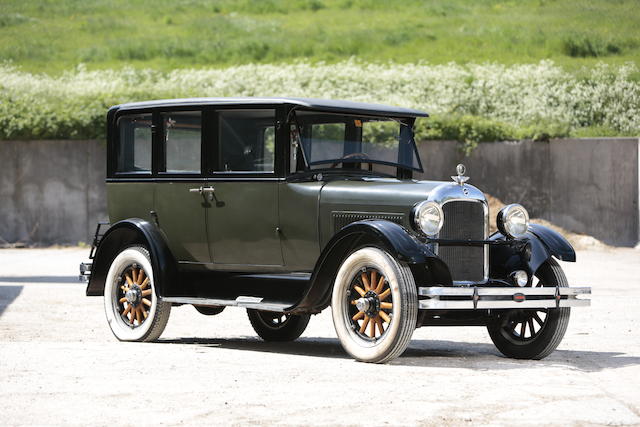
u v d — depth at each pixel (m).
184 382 15.12
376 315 17.52
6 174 60.28
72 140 60.06
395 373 16.17
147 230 21.30
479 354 19.62
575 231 58.84
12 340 21.22
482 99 69.75
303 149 19.64
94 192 60.03
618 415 12.77
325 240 18.95
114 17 106.62
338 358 18.52
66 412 12.77
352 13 105.50
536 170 59.81
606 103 69.62
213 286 20.95
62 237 60.22
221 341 22.03
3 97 61.75
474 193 18.61
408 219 17.95
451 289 17.05
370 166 20.72
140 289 21.31
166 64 86.38
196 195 20.75
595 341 21.70
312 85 72.00
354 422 12.18
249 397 13.86
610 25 93.00
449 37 90.06
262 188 19.75
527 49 85.12
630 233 57.41
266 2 110.94
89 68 84.69
